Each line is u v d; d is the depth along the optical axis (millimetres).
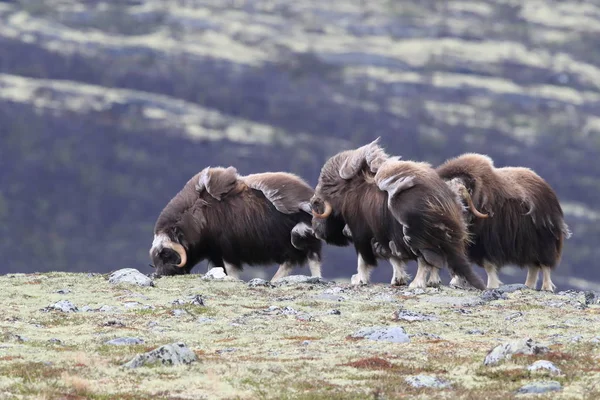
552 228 66062
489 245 64688
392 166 61656
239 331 47688
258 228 69562
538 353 40469
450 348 43344
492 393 35562
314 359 41406
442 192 60562
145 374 38594
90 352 42688
